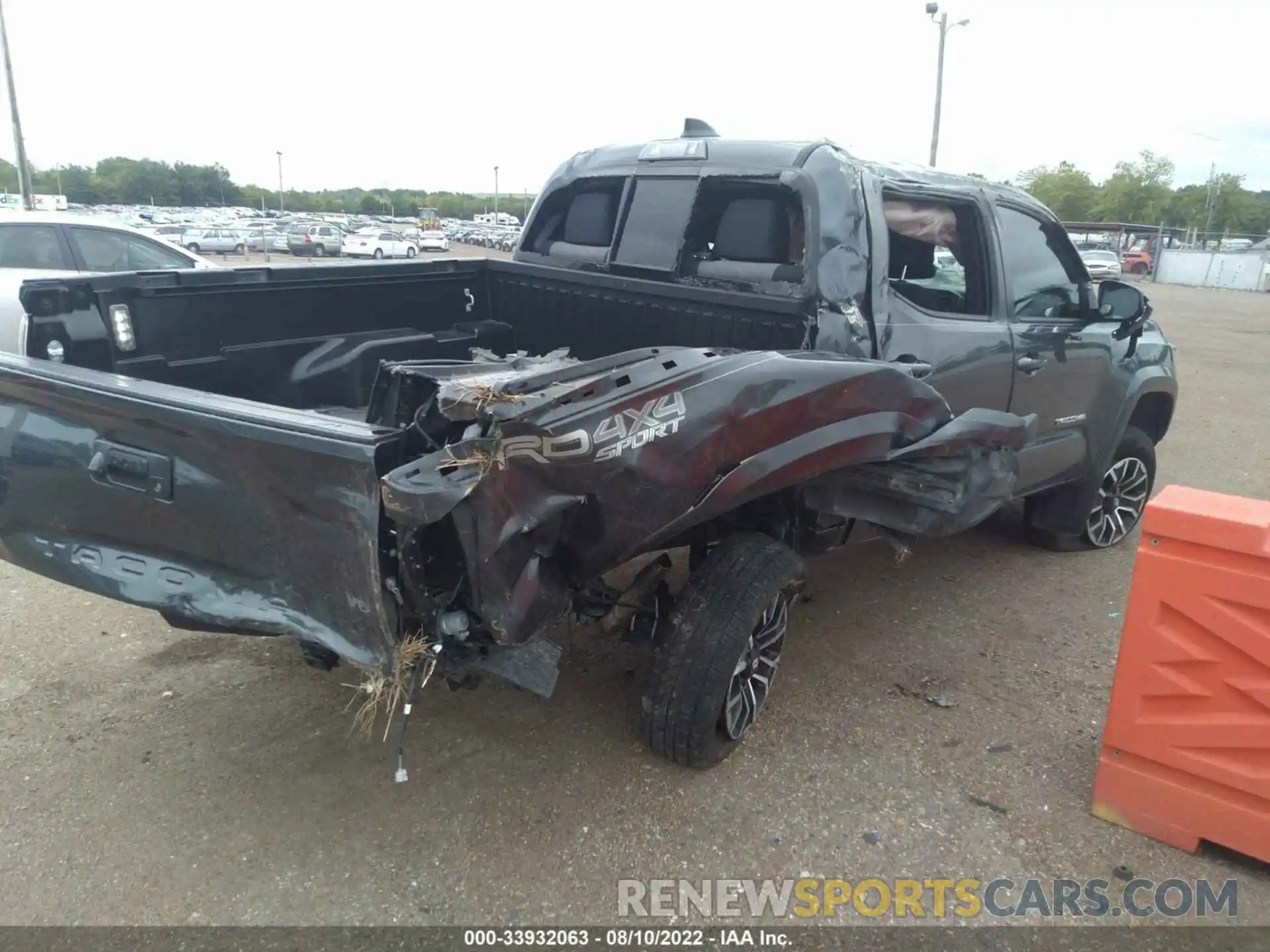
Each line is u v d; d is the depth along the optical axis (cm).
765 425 286
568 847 288
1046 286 467
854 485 345
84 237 800
